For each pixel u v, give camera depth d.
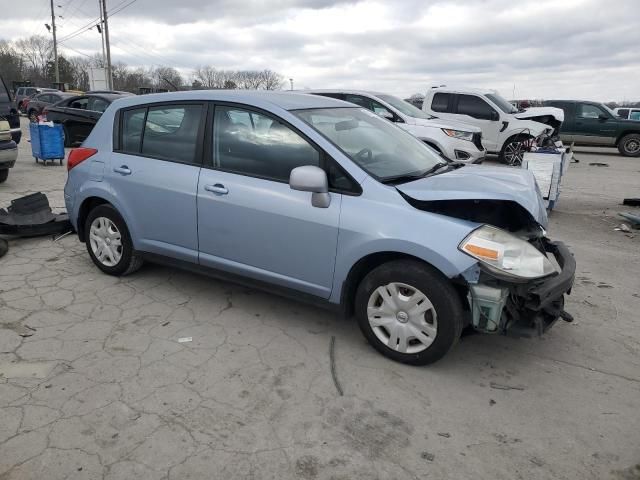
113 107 4.47
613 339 3.72
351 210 3.21
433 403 2.91
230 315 3.92
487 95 13.96
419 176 3.50
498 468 2.43
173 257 4.12
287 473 2.37
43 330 3.61
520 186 3.36
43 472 2.32
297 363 3.28
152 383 3.01
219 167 3.78
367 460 2.46
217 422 2.69
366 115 4.20
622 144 17.42
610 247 6.16
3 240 5.07
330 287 3.38
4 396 2.85
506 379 3.17
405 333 3.20
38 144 10.77
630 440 2.65
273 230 3.49
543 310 3.17
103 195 4.37
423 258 2.99
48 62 68.88
